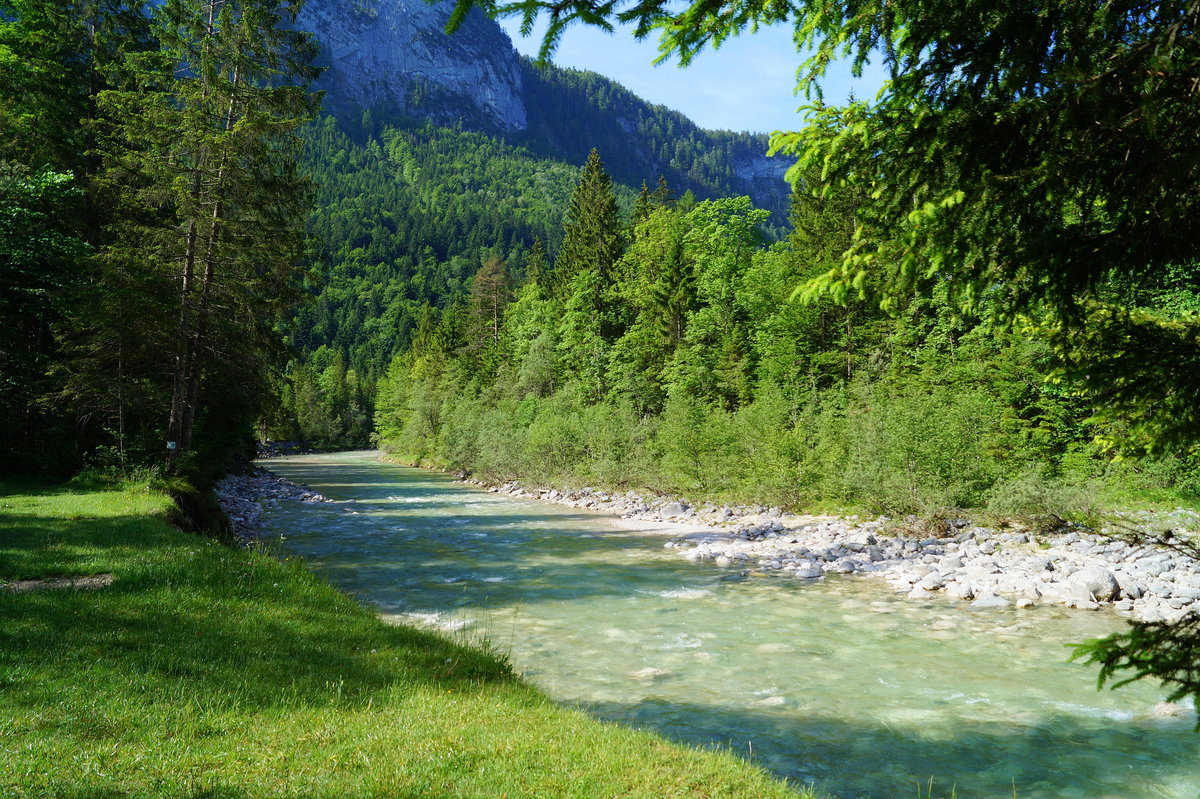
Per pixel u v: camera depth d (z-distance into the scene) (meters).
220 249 20.66
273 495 33.19
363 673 7.47
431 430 67.38
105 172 21.31
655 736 6.40
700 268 47.09
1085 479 18.81
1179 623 2.64
